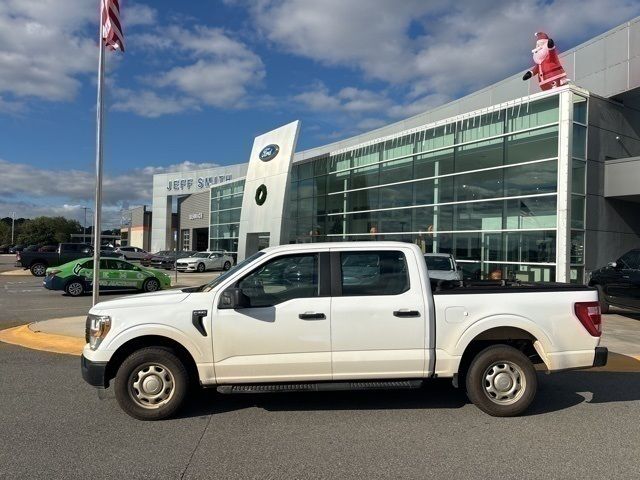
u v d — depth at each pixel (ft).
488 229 67.15
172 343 18.30
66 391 21.50
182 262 123.95
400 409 19.17
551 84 67.46
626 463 14.21
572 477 13.30
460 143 72.13
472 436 16.31
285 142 99.66
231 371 17.62
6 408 19.22
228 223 150.00
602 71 67.97
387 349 17.83
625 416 18.45
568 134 57.41
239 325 17.54
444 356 18.01
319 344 17.66
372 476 13.37
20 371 25.08
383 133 119.75
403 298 17.99
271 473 13.55
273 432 16.70
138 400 17.83
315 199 107.76
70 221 407.03
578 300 18.52
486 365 18.24
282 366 17.62
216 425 17.38
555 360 18.22
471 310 18.10
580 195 59.62
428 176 77.77
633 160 59.06
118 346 17.52
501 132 65.98
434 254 50.01
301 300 17.83
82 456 14.66
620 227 62.80
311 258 18.38
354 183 95.45
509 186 64.49
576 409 19.27
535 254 60.39
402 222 82.84
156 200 219.41
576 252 59.00
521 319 18.08
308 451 15.07
